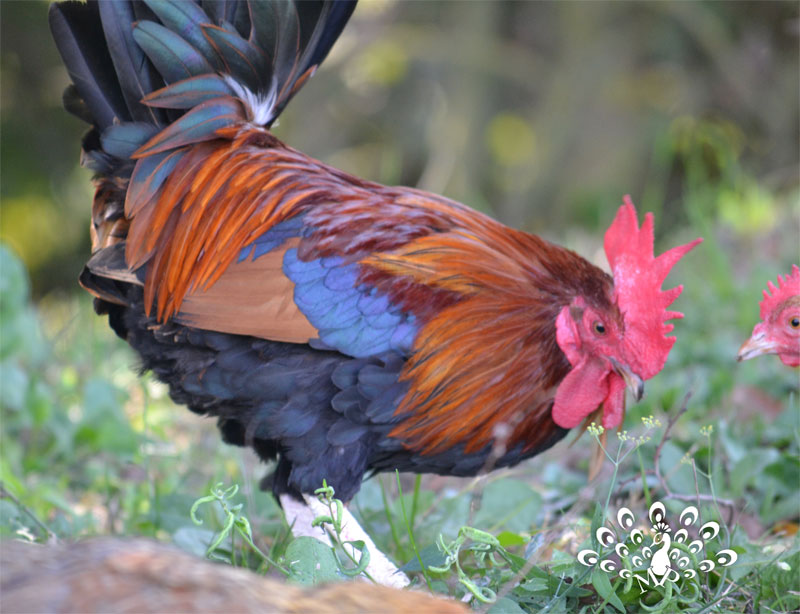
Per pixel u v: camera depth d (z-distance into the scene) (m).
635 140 31.84
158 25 8.02
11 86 32.16
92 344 14.62
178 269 8.00
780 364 11.98
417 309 7.72
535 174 33.16
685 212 24.14
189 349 7.96
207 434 12.24
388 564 7.58
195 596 4.34
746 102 30.20
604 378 8.00
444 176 33.12
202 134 8.13
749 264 16.50
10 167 31.92
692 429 10.49
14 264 13.23
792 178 24.59
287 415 7.70
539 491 10.00
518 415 7.99
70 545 4.80
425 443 7.92
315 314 7.61
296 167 8.32
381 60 34.19
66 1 8.32
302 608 4.55
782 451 10.23
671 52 32.22
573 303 7.95
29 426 11.77
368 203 8.12
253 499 9.34
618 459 7.25
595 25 33.19
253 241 7.93
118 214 8.34
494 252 8.05
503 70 33.66
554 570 6.95
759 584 7.20
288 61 8.58
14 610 4.24
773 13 30.33
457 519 8.73
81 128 32.62
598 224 28.09
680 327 14.06
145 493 10.09
